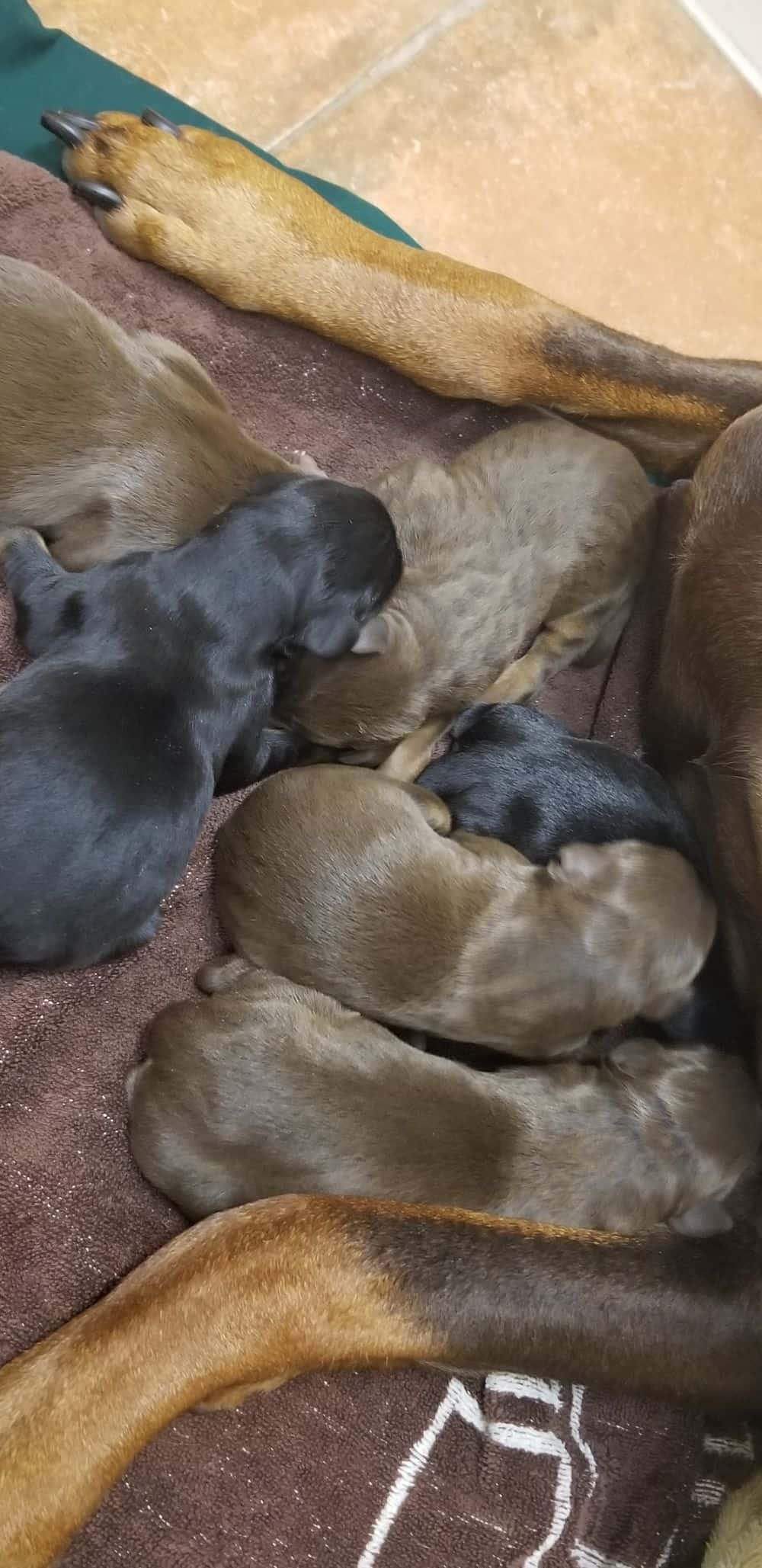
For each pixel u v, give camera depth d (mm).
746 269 934
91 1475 656
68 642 690
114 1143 711
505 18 901
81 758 673
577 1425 737
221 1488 697
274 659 729
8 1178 695
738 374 769
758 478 720
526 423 781
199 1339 669
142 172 734
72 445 691
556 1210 724
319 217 750
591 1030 750
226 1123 693
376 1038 716
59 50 786
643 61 921
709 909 752
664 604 775
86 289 742
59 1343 664
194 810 701
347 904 719
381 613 750
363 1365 694
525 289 763
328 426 783
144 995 728
